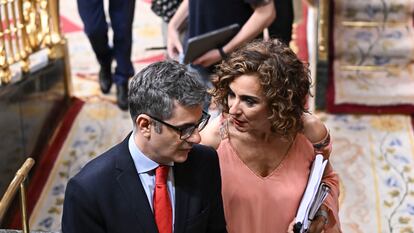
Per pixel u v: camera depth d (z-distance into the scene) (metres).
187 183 3.70
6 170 7.07
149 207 3.60
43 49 8.66
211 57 6.10
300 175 4.32
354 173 7.82
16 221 7.04
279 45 3.98
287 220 4.27
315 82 8.98
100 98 9.39
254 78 3.87
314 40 9.29
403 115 8.90
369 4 9.29
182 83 3.41
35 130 7.99
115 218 3.56
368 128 8.65
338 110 8.95
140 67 10.12
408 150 8.21
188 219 3.67
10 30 7.46
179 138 3.45
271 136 4.17
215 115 4.76
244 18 6.20
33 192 7.56
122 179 3.57
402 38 9.26
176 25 6.76
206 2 6.14
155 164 3.62
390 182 7.67
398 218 7.14
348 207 7.30
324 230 4.46
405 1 9.28
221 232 3.92
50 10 8.52
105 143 8.44
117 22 8.74
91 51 10.74
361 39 9.27
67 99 9.23
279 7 6.46
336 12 9.34
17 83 7.54
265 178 4.27
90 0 8.59
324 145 4.48
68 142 8.46
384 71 9.26
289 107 3.91
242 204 4.27
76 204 3.53
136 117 3.50
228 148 4.29
